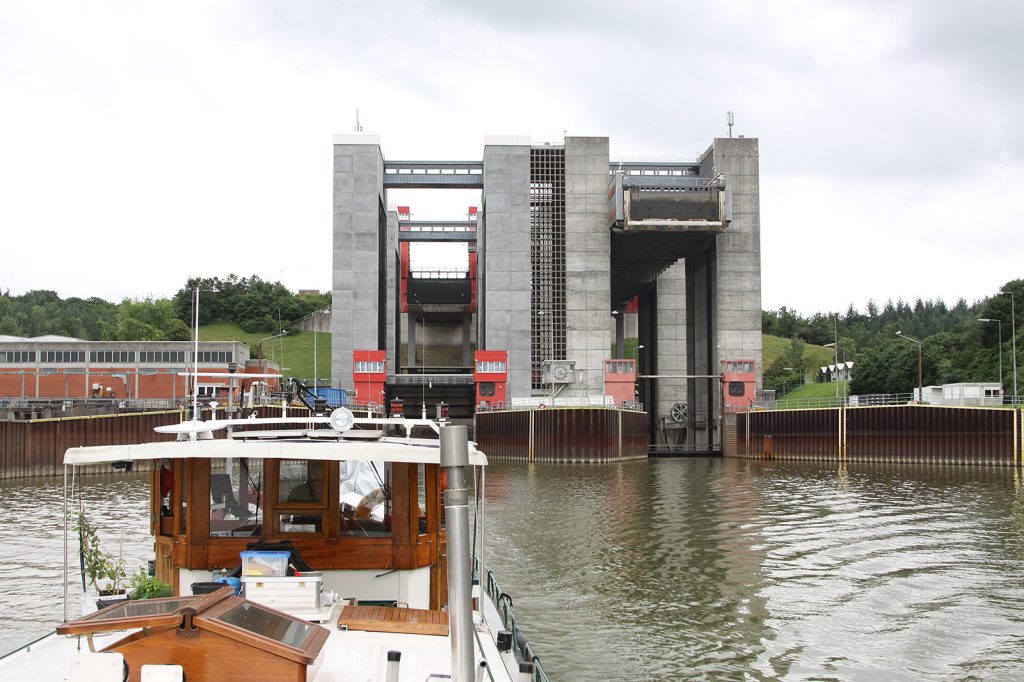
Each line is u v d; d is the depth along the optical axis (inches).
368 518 557.0
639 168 4419.3
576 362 4202.8
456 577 319.3
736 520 1798.7
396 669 371.2
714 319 4215.1
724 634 977.5
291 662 347.6
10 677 386.6
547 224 4330.7
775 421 3774.6
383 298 4672.7
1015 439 3083.2
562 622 1023.0
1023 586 1187.9
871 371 5531.5
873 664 879.7
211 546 521.7
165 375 3727.9
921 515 1846.7
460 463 319.6
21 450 2637.8
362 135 4357.8
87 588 623.8
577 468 3363.7
